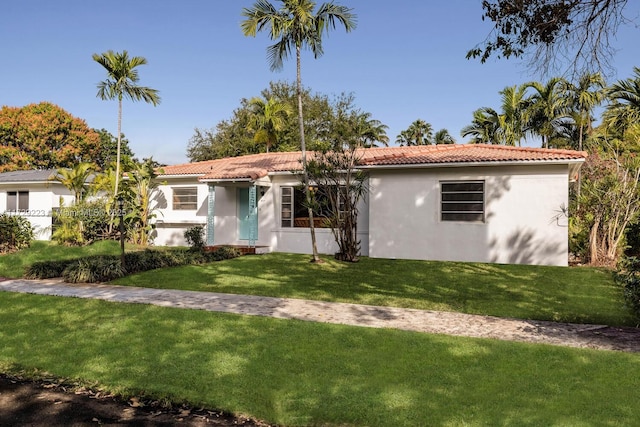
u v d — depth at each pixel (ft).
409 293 33.88
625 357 18.99
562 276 39.86
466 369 17.65
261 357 19.13
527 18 25.46
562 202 45.24
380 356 19.16
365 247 55.93
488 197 47.88
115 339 21.91
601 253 47.80
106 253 54.95
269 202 62.28
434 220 50.29
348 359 18.83
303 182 55.06
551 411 14.12
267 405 14.92
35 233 74.54
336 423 13.76
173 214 70.08
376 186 53.01
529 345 20.59
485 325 24.94
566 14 24.66
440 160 48.47
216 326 24.00
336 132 52.39
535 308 29.04
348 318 26.35
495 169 47.55
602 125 67.72
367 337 21.83
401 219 51.85
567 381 16.39
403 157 52.60
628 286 23.93
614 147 58.08
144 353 19.86
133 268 43.16
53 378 17.65
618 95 63.52
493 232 47.75
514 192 46.91
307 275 41.73
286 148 115.75
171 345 20.86
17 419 14.40
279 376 17.12
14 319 25.90
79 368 18.30
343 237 52.01
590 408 14.29
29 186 76.59
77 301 30.48
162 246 66.18
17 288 36.06
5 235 59.47
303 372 17.48
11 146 140.97
